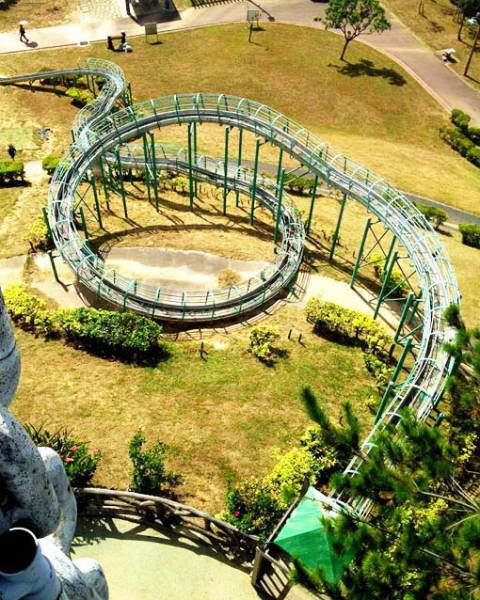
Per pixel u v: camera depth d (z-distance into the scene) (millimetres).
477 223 54781
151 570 22391
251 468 28266
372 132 70750
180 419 30406
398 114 74562
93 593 11211
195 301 39625
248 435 30078
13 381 10000
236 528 23000
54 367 32688
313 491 23000
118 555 22734
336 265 45875
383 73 82062
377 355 37062
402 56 87562
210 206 52375
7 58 75750
